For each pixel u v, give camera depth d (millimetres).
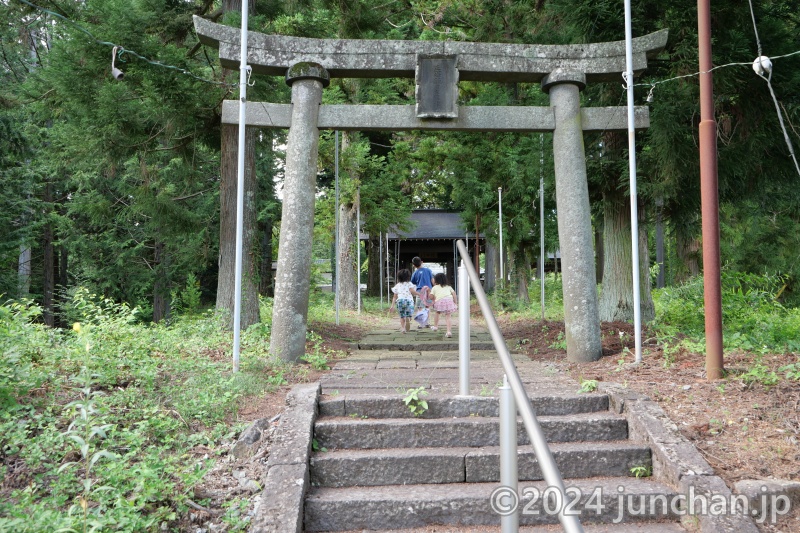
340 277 19125
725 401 4625
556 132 7109
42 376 4520
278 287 6824
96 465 3582
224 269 9320
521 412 2209
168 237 11273
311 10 10305
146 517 3219
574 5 8367
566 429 4367
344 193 18469
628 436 4434
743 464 3807
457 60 7023
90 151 8812
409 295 11578
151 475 3312
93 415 4047
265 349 7168
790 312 9352
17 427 3838
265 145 10703
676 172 7898
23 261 21141
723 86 7742
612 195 9141
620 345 7285
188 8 9844
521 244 18641
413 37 19047
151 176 10055
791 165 8438
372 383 5469
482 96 12484
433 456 3994
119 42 7684
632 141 6609
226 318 8898
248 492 3588
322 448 4219
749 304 8805
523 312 15484
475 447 4270
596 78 7211
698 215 9648
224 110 6785
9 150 15898
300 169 6910
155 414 4340
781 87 7746
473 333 11156
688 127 7883
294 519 3266
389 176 20906
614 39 8453
